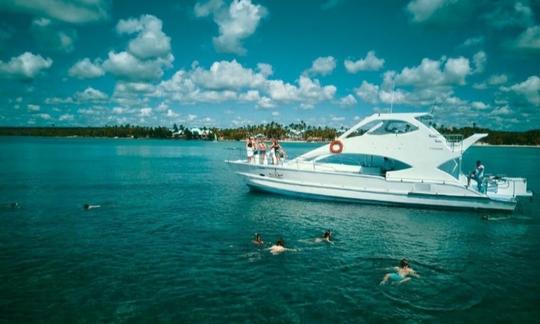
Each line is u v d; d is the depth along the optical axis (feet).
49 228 68.08
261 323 36.55
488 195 86.79
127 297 41.29
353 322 37.04
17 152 299.17
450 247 60.80
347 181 89.20
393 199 87.10
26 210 83.15
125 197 101.19
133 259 52.75
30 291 42.34
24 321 36.24
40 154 280.10
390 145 87.15
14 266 49.44
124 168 185.78
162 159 258.78
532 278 48.80
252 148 101.96
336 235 65.82
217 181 138.00
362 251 57.77
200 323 36.37
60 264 50.37
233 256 54.60
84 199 97.30
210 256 54.49
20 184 122.11
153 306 39.42
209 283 45.21
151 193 108.37
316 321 37.06
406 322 37.32
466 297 43.06
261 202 93.56
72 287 43.50
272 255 55.21
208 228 69.46
